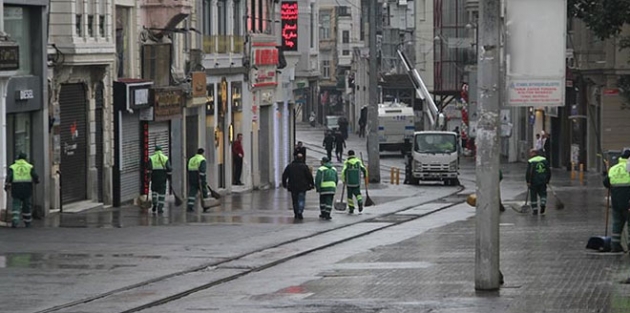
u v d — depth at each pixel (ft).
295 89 595.06
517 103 136.36
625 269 159.74
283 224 249.96
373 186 416.67
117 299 143.64
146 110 329.93
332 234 228.43
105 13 301.02
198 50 371.35
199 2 379.76
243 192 409.28
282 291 148.15
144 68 336.49
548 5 135.13
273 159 463.83
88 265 177.17
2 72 241.76
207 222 255.29
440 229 236.63
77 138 295.48
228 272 170.81
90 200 301.63
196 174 288.92
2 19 246.47
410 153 441.68
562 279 149.79
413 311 127.03
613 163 354.74
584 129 506.89
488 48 136.15
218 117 396.37
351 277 160.66
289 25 490.08
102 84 307.58
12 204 242.17
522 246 193.47
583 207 293.43
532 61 135.85
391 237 221.87
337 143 595.06
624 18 355.97
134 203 325.62
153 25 339.57
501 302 130.82
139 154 330.75
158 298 143.84
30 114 267.39
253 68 431.02
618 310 123.75
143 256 189.37
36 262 180.34
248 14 431.84
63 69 283.18
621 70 471.21
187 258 186.91
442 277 156.97
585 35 483.10
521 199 326.65
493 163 138.51
